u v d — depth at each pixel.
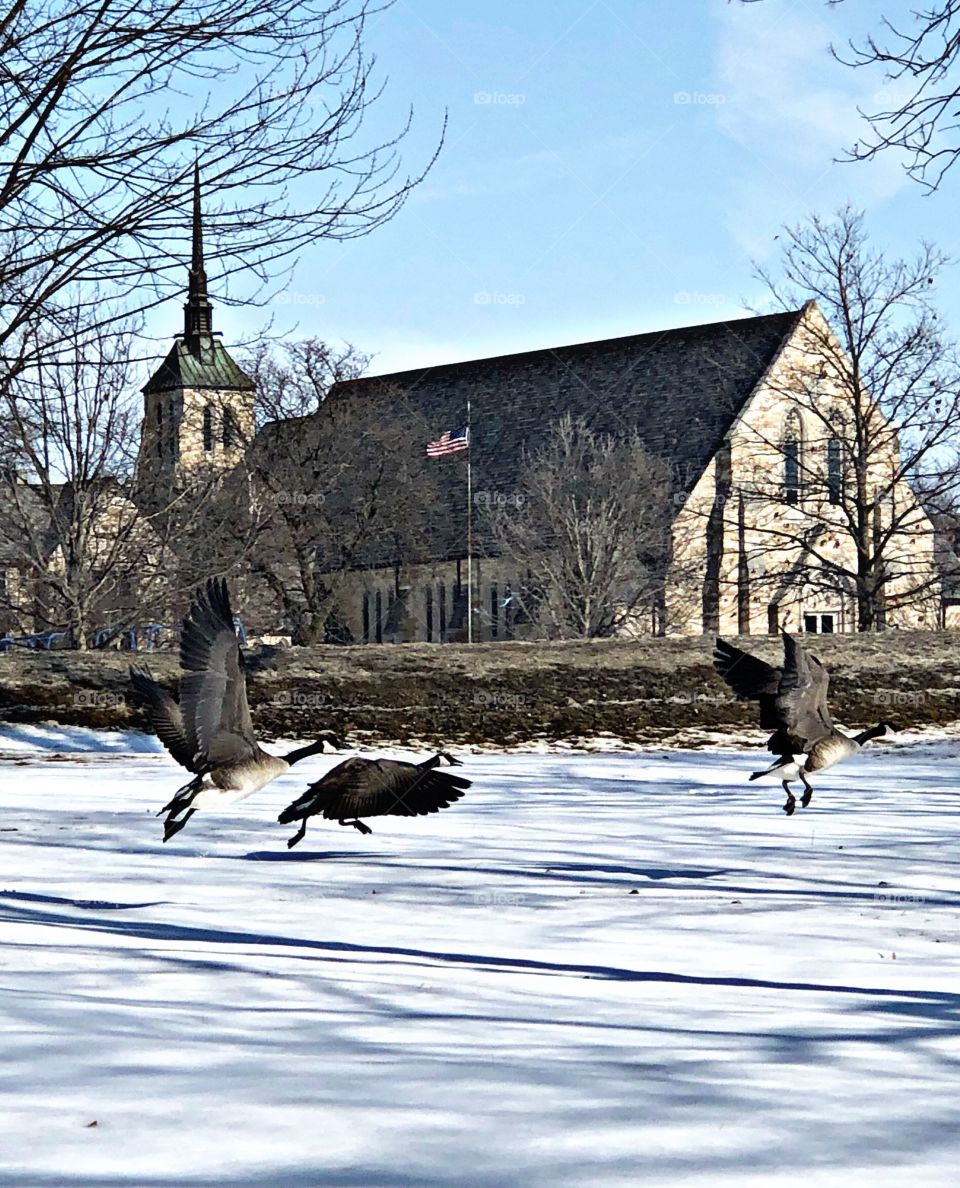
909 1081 7.33
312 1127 6.29
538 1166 5.82
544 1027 8.46
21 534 52.81
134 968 9.94
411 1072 7.30
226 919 12.31
